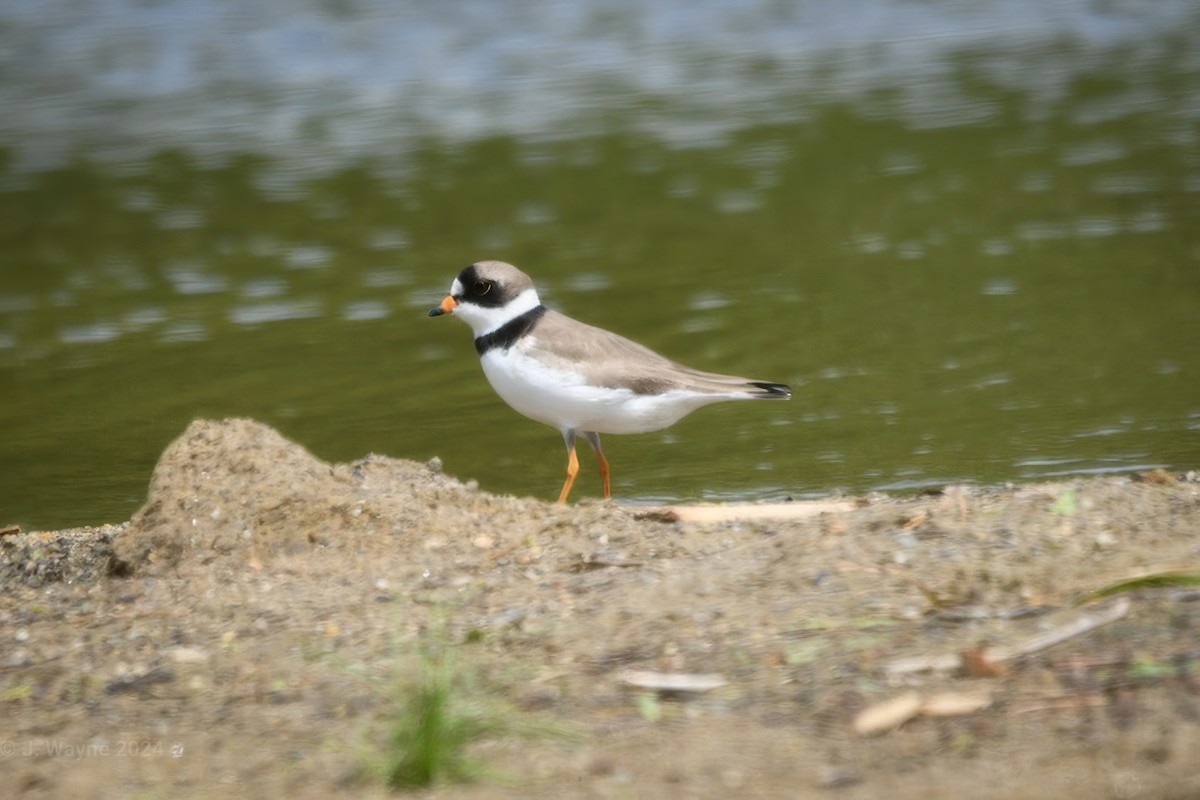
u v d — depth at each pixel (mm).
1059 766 5887
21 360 16484
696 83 28062
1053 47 30625
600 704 6766
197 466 9703
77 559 9930
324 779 6246
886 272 18672
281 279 19125
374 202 22062
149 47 29422
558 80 28234
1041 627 7141
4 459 13727
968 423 13891
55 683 7594
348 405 15062
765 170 23172
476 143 24734
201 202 22188
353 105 26828
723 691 6816
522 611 8039
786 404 14656
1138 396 14383
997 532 8438
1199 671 6473
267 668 7562
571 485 11250
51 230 21156
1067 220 20328
